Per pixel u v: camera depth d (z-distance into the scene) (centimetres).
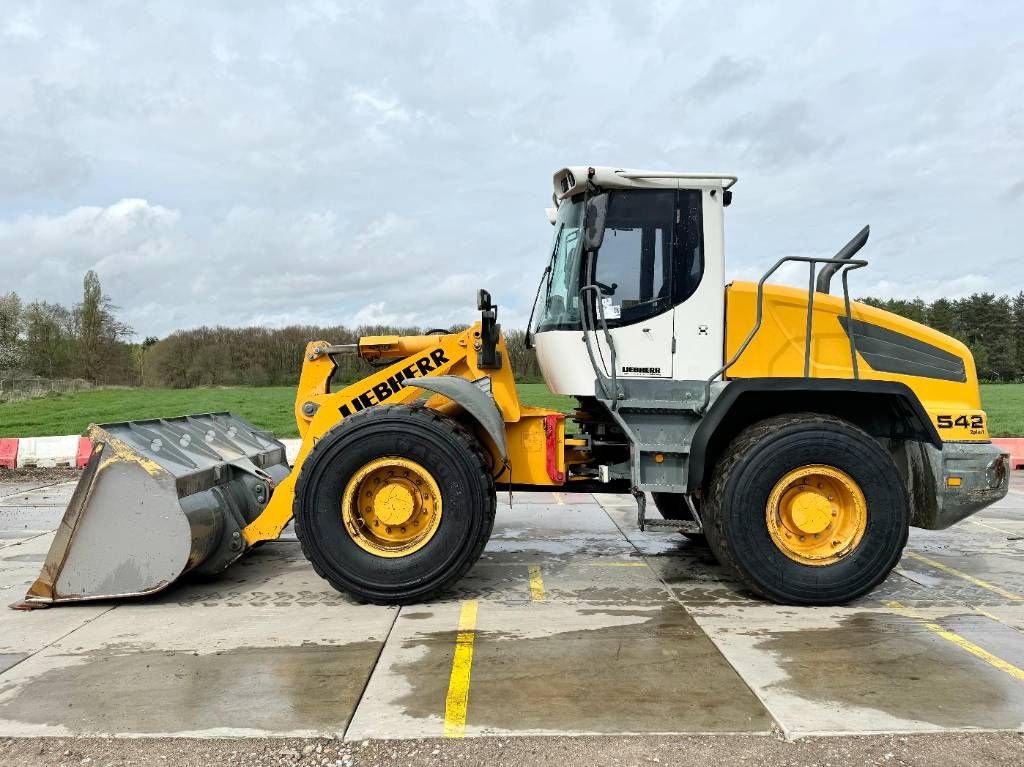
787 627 405
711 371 473
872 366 485
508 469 487
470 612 431
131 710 302
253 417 1884
